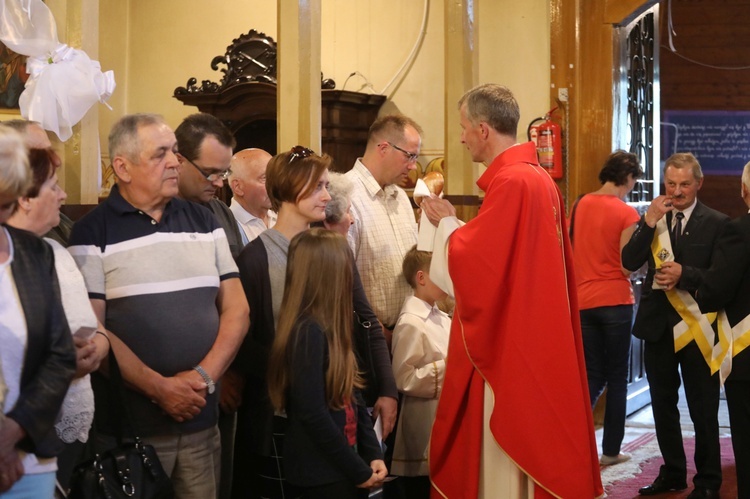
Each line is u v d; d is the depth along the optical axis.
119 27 7.34
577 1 5.81
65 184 3.12
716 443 4.20
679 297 4.24
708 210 4.29
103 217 2.56
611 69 5.79
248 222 3.55
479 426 3.10
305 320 2.64
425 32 6.42
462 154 5.02
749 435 3.84
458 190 5.04
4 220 1.99
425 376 3.31
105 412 2.51
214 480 2.68
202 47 7.17
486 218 3.03
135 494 2.23
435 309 3.45
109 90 3.09
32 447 1.94
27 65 3.00
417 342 3.33
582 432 3.01
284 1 3.99
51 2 3.12
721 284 3.78
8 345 1.95
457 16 5.00
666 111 8.97
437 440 3.18
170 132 2.61
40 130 2.35
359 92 6.26
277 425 2.75
